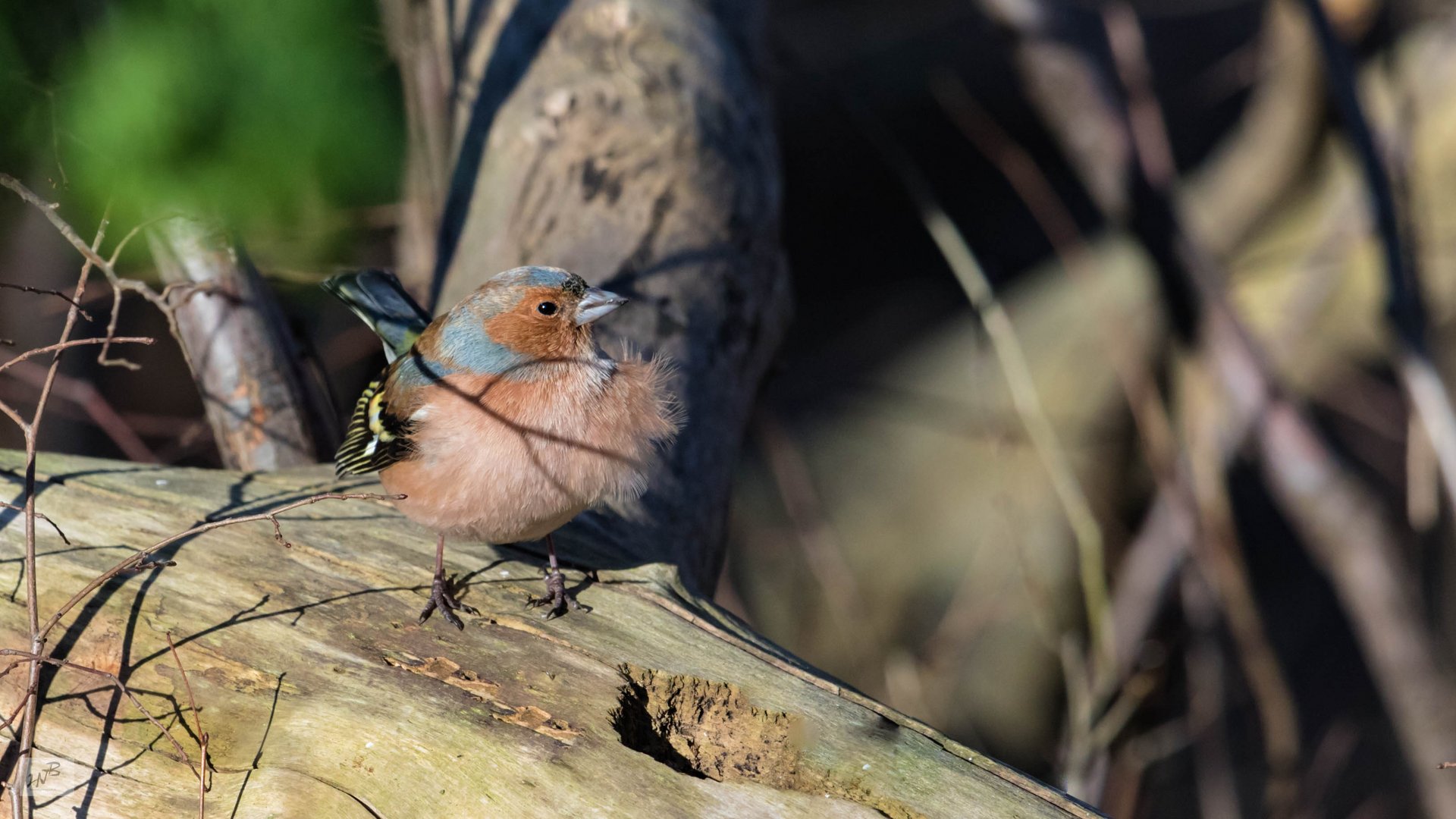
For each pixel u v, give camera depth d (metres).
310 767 5.48
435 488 6.36
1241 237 14.95
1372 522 10.55
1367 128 8.94
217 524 5.84
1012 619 15.27
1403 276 8.77
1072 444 14.26
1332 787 13.76
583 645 6.11
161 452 11.14
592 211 9.02
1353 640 17.81
